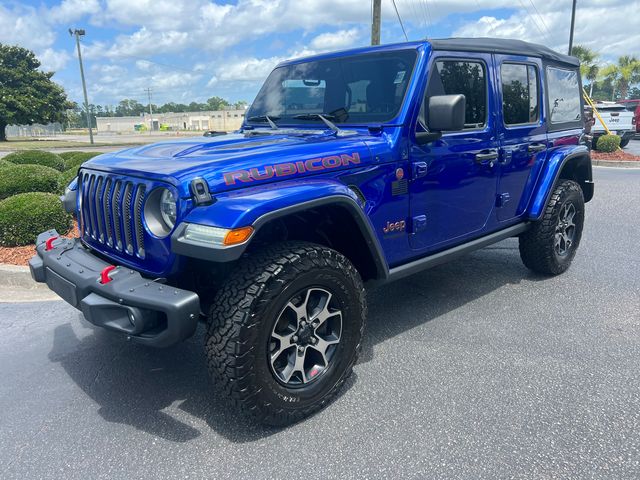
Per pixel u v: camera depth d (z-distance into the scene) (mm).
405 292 4633
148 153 3037
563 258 4902
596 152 16703
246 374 2412
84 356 3514
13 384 3168
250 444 2551
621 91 52250
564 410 2768
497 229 4188
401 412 2785
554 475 2279
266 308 2416
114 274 2547
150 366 3365
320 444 2535
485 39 3875
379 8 13789
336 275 2689
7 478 2342
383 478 2289
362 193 3012
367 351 3508
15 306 4422
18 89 46781
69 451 2527
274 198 2418
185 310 2297
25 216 5578
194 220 2363
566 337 3660
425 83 3270
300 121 3744
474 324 3914
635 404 2812
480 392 2965
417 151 3268
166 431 2672
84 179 3191
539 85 4363
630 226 7012
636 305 4227
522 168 4238
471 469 2330
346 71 3582
